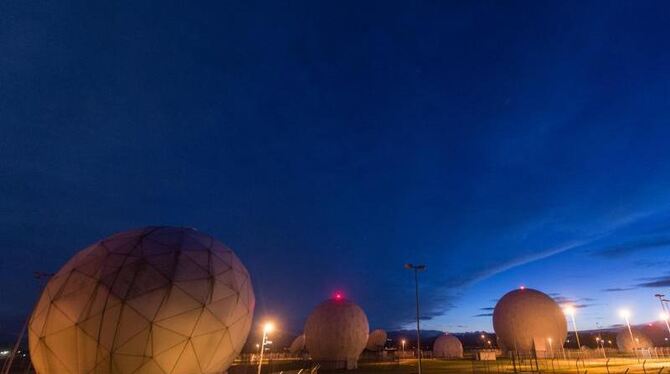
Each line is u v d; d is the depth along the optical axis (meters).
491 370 42.31
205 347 17.88
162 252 18.23
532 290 71.75
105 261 17.53
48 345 16.97
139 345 16.39
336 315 51.28
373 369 47.62
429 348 122.81
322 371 45.03
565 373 36.25
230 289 19.16
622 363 47.62
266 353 82.06
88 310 16.33
